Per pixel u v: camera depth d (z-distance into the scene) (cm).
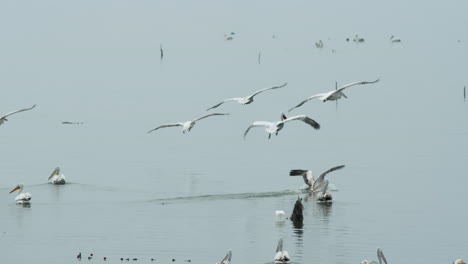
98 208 5316
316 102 10462
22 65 14562
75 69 14075
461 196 5612
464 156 7119
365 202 5459
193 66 14300
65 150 7625
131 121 9238
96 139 8200
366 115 9594
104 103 10500
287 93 11012
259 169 6625
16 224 4912
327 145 7762
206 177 6309
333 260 4178
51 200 5578
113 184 6078
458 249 4375
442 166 6700
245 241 4538
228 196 5641
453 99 10725
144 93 11281
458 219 4978
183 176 6359
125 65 14675
